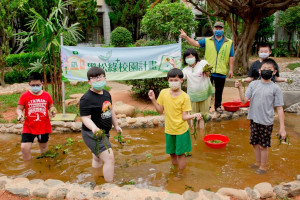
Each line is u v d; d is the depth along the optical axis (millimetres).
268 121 3838
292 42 20516
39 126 4371
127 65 6723
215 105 6680
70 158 4590
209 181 3723
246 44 12406
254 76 4953
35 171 4105
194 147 4977
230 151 4785
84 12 17359
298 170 4020
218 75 6285
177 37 9617
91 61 6547
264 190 3240
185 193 3141
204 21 21359
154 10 9227
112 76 6707
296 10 18250
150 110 7121
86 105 3604
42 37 7020
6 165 4328
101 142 3613
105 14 20000
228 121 6496
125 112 6621
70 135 5832
